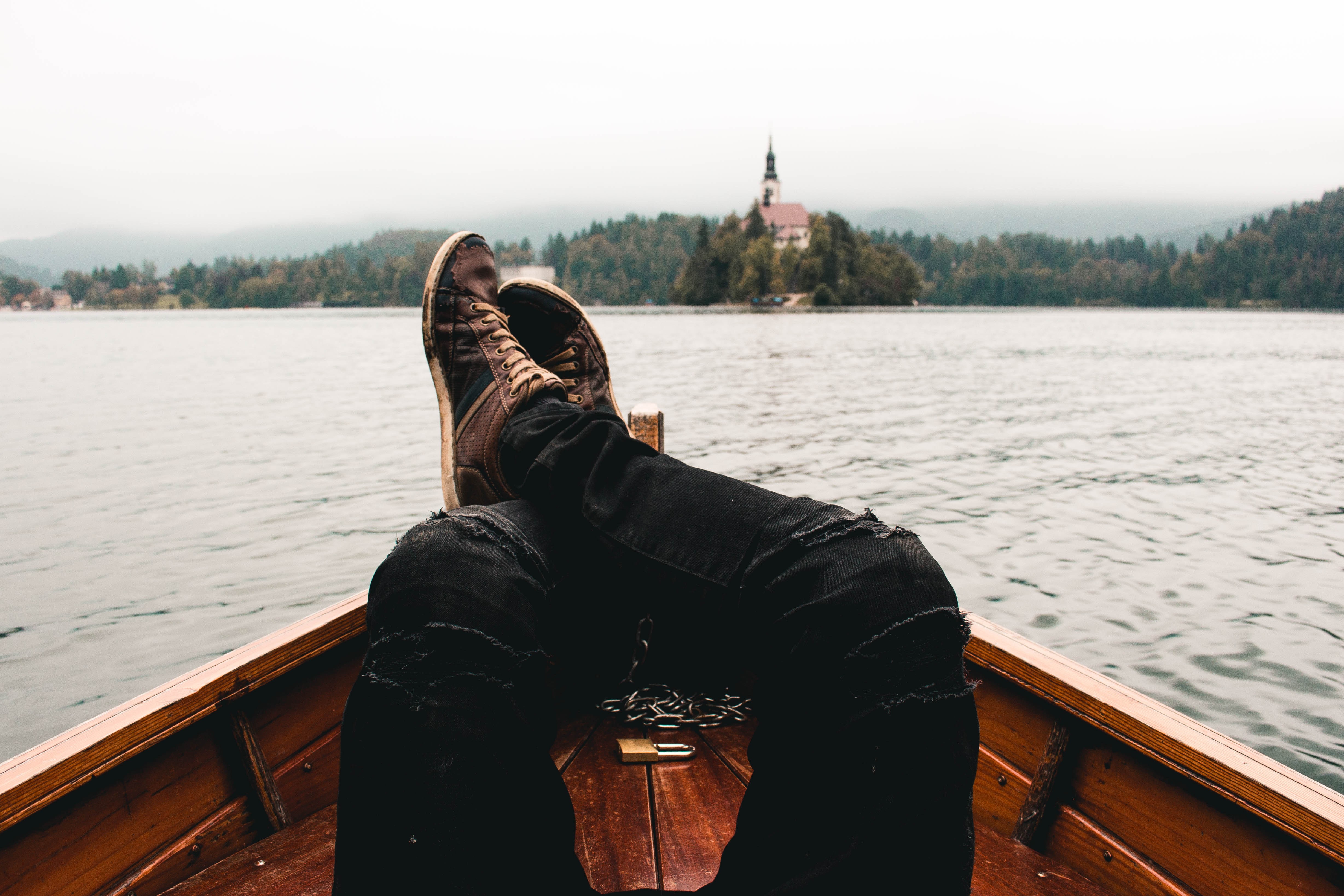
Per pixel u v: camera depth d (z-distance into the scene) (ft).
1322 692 20.67
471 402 4.78
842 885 2.68
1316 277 647.56
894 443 53.88
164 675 21.04
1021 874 5.66
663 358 126.21
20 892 4.38
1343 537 33.42
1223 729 19.16
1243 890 4.68
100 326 333.62
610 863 5.78
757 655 3.05
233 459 48.57
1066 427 63.26
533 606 3.06
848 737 2.75
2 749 17.70
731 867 3.04
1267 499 40.04
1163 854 5.14
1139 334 249.55
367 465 46.65
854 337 199.00
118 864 4.94
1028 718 6.19
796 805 2.87
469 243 5.56
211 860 5.55
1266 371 122.42
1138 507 37.88
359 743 2.86
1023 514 36.35
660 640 6.94
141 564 29.19
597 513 3.24
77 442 54.95
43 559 29.78
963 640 2.93
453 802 2.68
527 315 7.06
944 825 2.75
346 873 2.85
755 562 2.95
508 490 4.38
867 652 2.73
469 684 2.78
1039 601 26.27
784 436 56.03
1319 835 4.16
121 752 4.75
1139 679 21.45
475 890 2.66
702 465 45.98
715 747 7.41
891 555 2.86
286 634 6.14
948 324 307.58
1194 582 27.89
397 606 2.89
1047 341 201.46
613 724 7.79
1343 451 54.13
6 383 98.48
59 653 22.24
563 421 3.71
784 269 432.66
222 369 121.29
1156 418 69.00
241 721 5.73
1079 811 5.75
